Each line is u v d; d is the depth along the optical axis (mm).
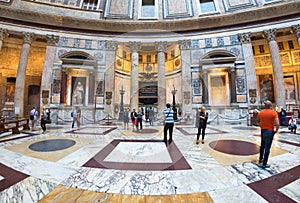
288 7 14820
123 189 2258
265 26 15633
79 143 5281
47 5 16922
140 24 17359
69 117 13055
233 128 9641
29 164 3328
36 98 18500
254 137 6484
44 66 15094
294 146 5105
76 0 18125
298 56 17672
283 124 10875
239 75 15531
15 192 2248
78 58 16297
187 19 16922
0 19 14648
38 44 18172
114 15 18234
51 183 2498
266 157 3201
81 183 2480
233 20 16391
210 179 2629
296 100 17469
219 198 2094
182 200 2035
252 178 2711
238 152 4227
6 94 17641
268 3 16000
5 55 17781
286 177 2762
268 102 3400
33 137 6535
